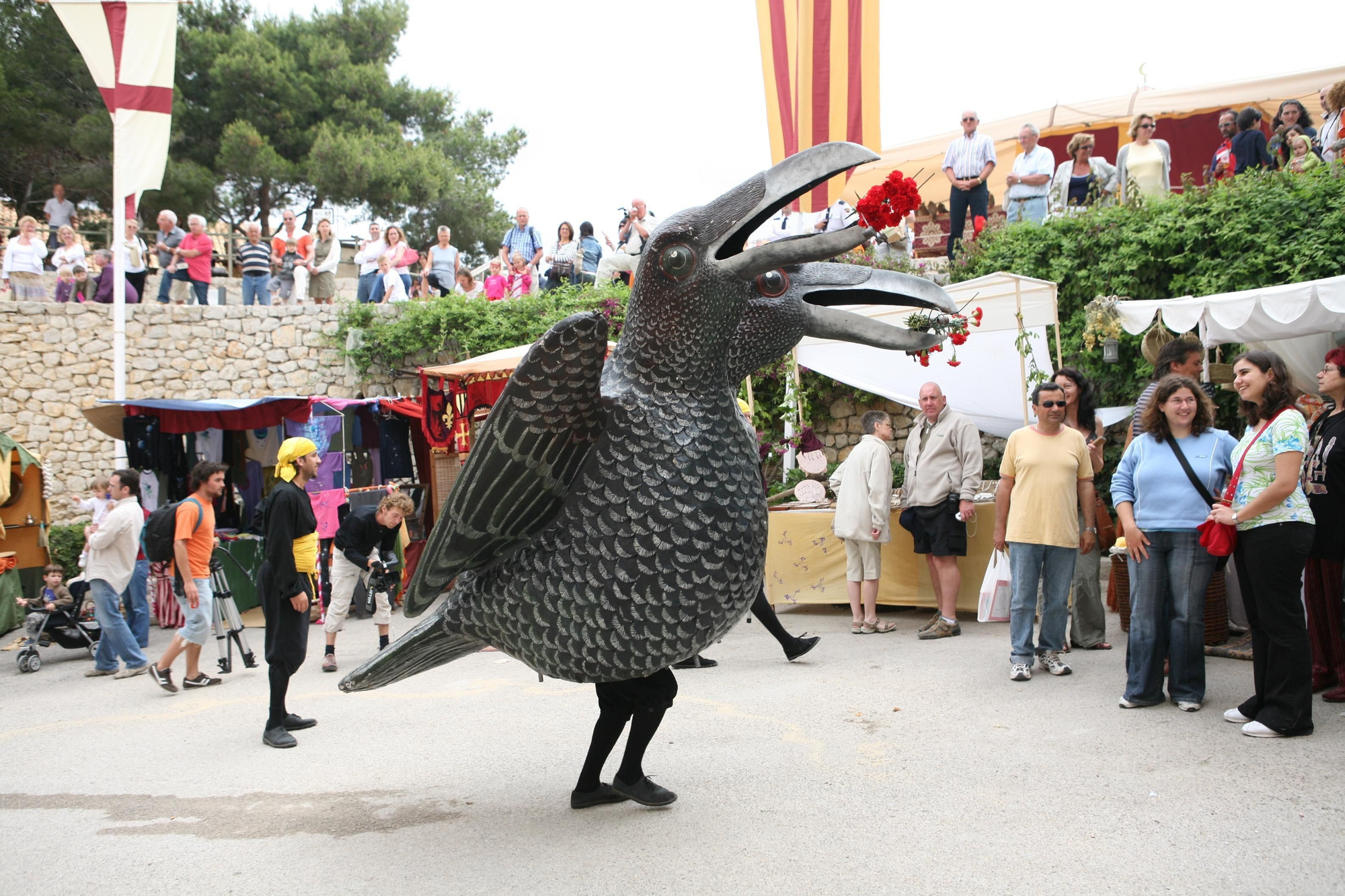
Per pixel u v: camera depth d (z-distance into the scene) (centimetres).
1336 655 518
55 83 2247
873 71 1178
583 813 430
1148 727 495
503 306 1480
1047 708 541
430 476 1331
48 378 1478
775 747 507
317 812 453
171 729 631
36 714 705
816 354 1016
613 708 424
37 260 1574
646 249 373
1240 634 674
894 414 1173
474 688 692
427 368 1130
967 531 801
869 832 386
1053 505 600
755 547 383
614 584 363
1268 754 442
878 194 349
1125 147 1137
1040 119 1525
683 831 399
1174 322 779
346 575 798
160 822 451
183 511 737
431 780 489
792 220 1237
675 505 364
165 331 1518
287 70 2425
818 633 812
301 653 582
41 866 404
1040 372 793
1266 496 456
